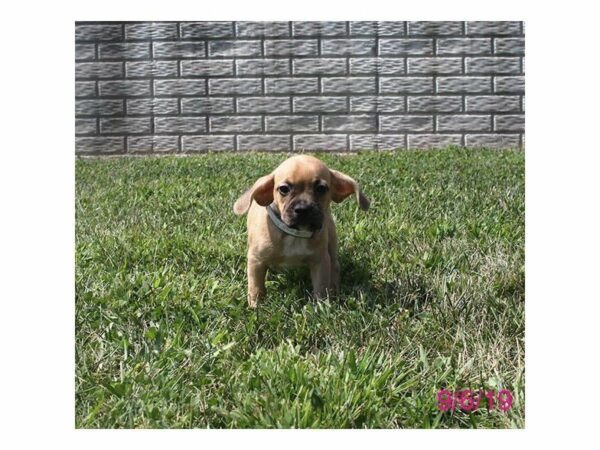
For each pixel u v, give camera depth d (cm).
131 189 184
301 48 252
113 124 254
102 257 129
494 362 89
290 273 121
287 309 107
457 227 141
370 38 251
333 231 118
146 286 111
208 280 115
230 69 254
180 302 107
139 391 84
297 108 254
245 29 252
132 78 254
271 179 111
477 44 250
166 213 159
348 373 84
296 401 79
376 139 253
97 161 228
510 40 250
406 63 251
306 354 91
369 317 101
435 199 164
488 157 218
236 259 127
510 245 128
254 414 79
